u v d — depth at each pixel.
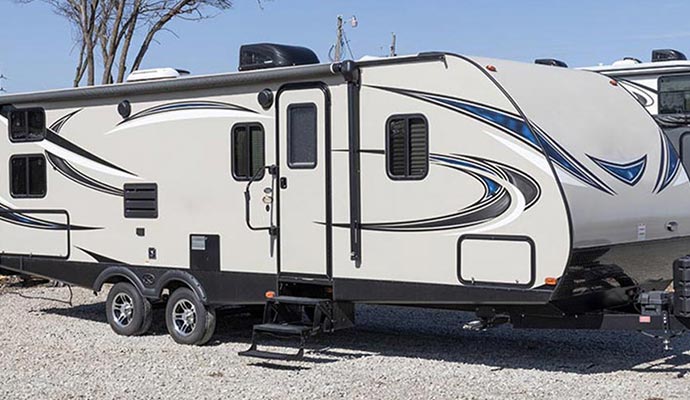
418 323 10.84
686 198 8.96
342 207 8.51
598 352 9.02
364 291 8.41
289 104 8.84
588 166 7.77
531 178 7.52
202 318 9.55
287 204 8.88
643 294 7.80
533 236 7.50
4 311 12.05
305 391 7.59
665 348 7.87
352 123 8.41
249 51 9.70
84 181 10.55
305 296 9.11
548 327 7.95
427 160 8.03
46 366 8.66
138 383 7.95
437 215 7.99
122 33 18.95
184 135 9.69
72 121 10.67
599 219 7.66
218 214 9.43
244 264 9.23
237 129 9.27
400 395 7.41
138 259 10.10
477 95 7.81
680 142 12.60
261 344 9.69
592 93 8.48
